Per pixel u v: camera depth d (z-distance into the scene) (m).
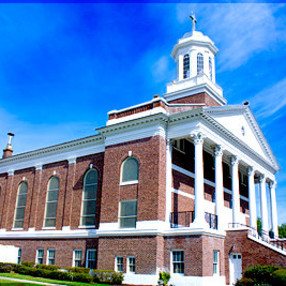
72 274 24.66
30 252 33.81
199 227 23.09
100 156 31.50
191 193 29.33
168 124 27.27
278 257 23.47
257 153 34.03
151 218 24.91
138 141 27.61
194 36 37.75
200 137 25.66
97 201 30.31
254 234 28.66
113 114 30.16
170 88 36.97
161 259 23.97
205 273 22.36
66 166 34.28
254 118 34.81
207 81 35.03
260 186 36.31
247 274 21.94
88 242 29.39
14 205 38.25
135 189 26.64
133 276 24.22
